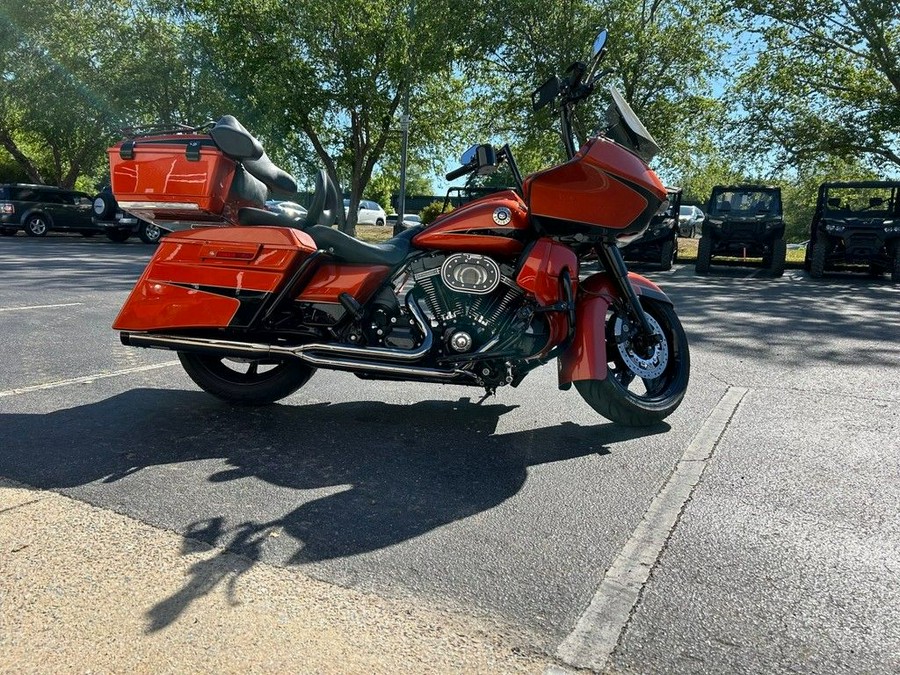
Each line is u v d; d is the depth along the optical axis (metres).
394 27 24.05
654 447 3.87
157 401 4.55
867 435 4.07
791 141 21.56
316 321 4.04
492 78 23.16
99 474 3.34
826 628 2.25
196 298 4.05
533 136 22.97
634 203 3.81
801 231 39.59
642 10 20.95
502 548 2.72
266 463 3.54
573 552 2.70
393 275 4.01
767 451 3.81
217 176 3.85
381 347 3.91
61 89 28.89
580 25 20.59
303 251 3.88
